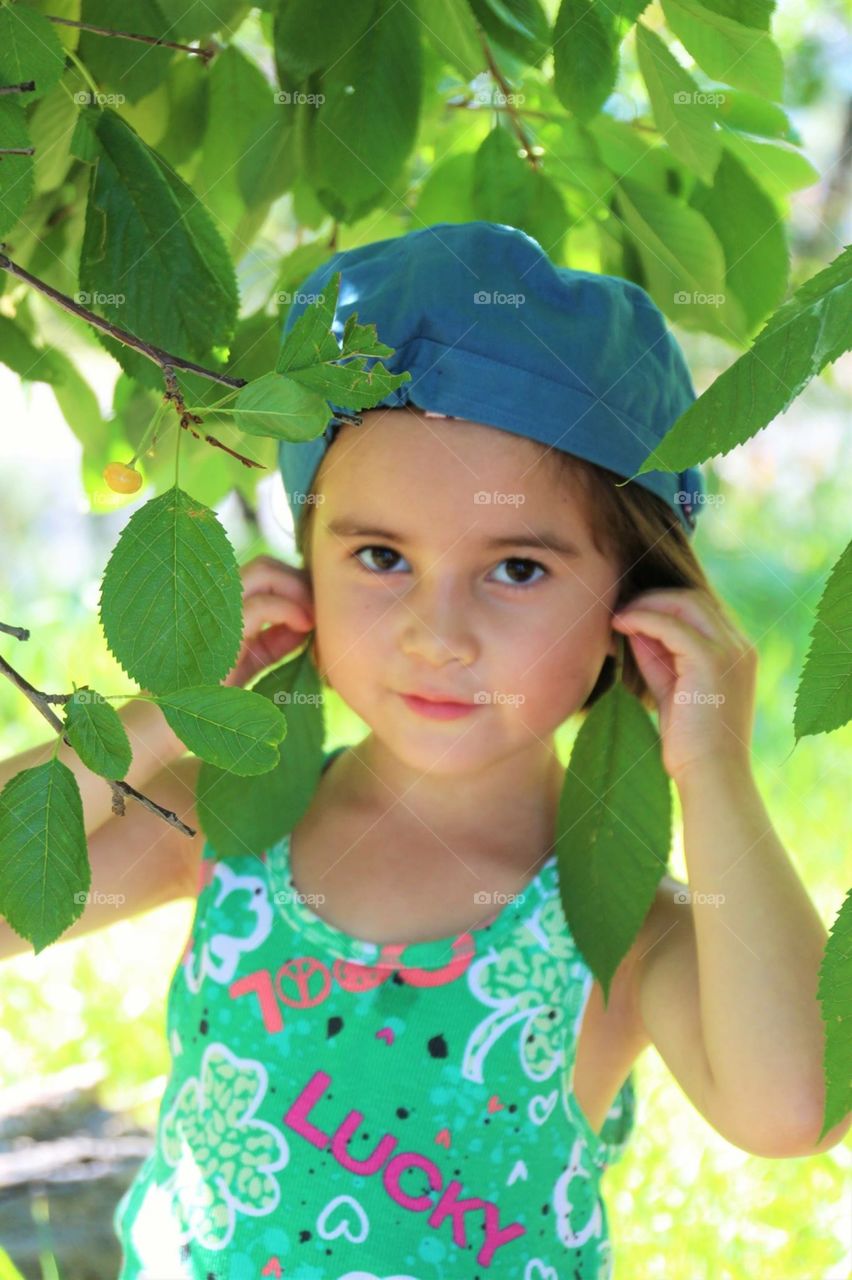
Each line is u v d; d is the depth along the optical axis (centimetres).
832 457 571
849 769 369
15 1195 246
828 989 103
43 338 211
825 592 98
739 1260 214
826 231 595
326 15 165
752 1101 153
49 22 125
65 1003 284
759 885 158
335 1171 162
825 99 625
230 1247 162
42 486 586
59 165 176
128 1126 269
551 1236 167
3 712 407
